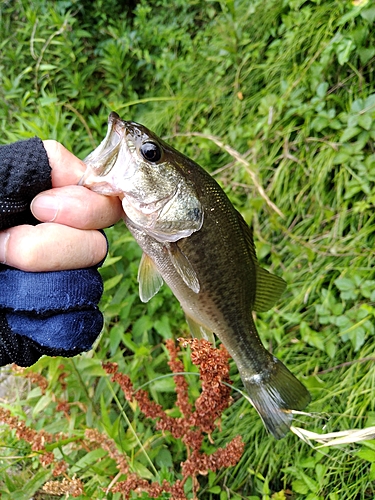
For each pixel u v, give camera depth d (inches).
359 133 17.7
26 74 29.0
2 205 7.5
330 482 12.9
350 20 19.7
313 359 15.9
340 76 19.9
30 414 17.0
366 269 16.1
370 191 17.3
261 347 12.3
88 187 8.7
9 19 32.4
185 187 10.3
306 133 19.5
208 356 10.9
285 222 19.4
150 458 14.0
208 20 30.6
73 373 15.3
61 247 7.7
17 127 24.5
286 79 22.1
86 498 11.5
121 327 16.8
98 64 31.8
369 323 15.0
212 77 26.2
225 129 23.4
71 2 32.0
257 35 25.0
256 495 14.0
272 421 11.8
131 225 10.3
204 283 11.0
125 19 34.1
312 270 17.6
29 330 7.9
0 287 7.8
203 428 12.0
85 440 14.2
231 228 11.3
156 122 26.3
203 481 14.5
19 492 12.7
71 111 28.7
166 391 15.9
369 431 10.7
